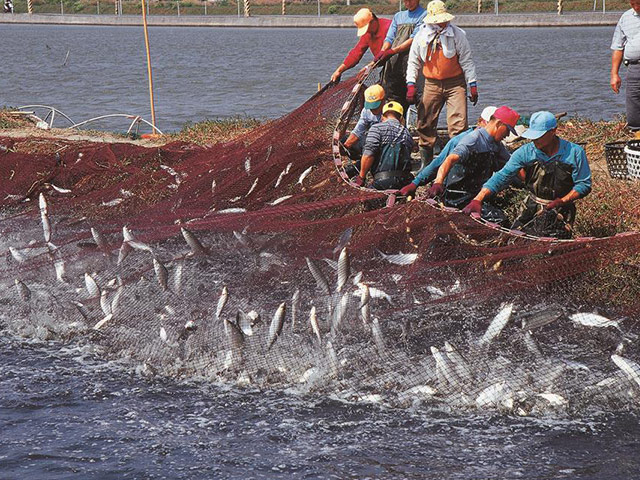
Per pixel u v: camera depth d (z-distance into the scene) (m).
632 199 9.53
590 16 91.12
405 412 6.94
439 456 6.32
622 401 6.86
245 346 7.71
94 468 6.30
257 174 10.25
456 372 7.07
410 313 8.00
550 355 7.48
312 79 39.50
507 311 7.20
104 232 9.80
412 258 7.96
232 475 6.18
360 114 11.01
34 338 8.58
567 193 8.04
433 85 10.55
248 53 61.81
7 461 6.39
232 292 8.47
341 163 9.58
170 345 7.98
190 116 25.53
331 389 7.30
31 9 129.75
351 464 6.27
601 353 7.50
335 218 8.67
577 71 39.97
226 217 9.10
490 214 8.59
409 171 9.56
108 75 42.47
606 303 7.84
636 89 11.68
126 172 11.37
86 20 118.81
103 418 7.01
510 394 6.89
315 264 7.79
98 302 8.68
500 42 68.31
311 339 7.79
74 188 11.38
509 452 6.34
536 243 7.59
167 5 128.50
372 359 7.54
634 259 7.69
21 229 10.51
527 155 7.97
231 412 7.06
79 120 24.53
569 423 6.67
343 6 116.12
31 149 12.74
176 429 6.82
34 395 7.40
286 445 6.56
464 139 8.45
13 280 9.48
